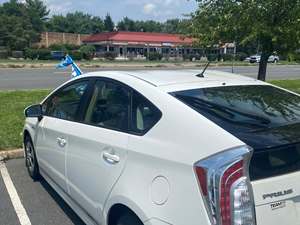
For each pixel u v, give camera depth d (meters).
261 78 11.16
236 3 10.01
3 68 36.62
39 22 100.00
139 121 3.35
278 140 2.73
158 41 85.81
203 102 3.23
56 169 4.68
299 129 2.99
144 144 3.14
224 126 2.89
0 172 6.39
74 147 4.11
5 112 10.48
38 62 47.84
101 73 4.19
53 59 58.22
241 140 2.70
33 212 4.99
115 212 3.45
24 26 87.94
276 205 2.64
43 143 5.11
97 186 3.65
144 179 3.04
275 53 10.77
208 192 2.60
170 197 2.80
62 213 4.96
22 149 7.24
